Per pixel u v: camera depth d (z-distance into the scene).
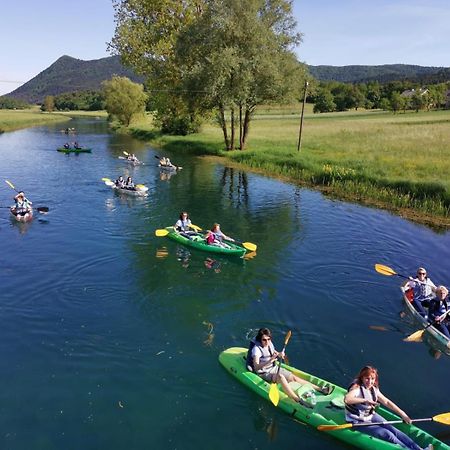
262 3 37.53
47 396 8.94
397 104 119.06
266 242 18.33
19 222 20.33
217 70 35.25
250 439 7.90
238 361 9.84
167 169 35.59
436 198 23.22
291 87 37.81
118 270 15.07
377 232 19.70
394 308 12.91
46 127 85.38
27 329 11.34
